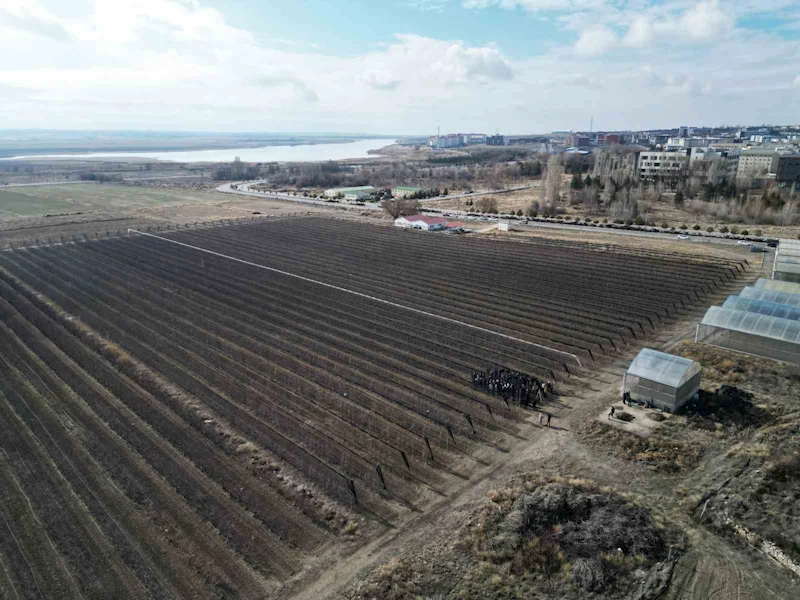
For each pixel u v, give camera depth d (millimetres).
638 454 31469
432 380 42438
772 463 29750
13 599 22062
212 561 24188
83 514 27203
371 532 26078
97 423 35844
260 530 26172
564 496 27312
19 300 61531
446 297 64375
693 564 23344
